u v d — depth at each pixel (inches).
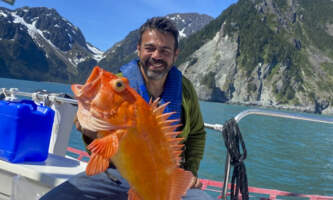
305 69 6382.9
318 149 813.9
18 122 89.7
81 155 240.7
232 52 6254.9
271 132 1135.6
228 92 5880.9
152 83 78.5
